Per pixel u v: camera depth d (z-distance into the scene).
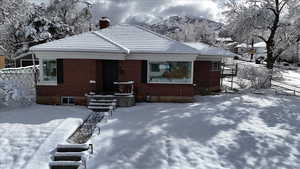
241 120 11.13
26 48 30.92
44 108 12.91
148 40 15.13
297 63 45.50
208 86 18.98
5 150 7.89
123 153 7.86
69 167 7.36
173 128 9.91
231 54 19.41
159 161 7.48
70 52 13.54
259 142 8.92
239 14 25.94
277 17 24.95
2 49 28.73
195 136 9.22
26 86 14.09
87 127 10.18
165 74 14.50
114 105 12.90
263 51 61.44
